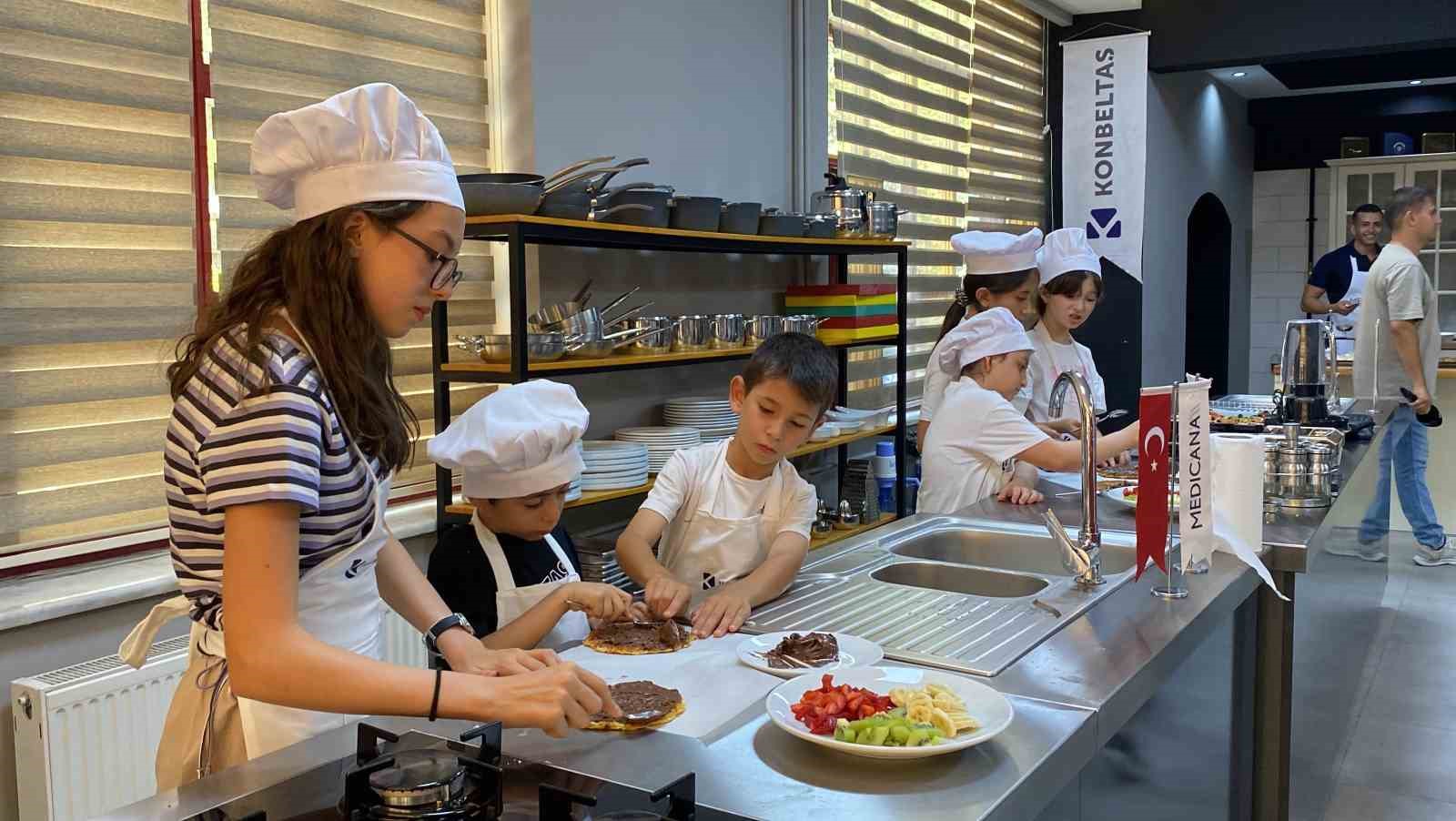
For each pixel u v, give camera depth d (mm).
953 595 1846
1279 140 9297
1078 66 5875
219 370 1132
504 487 1937
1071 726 1231
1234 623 2066
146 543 2486
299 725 1351
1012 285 3652
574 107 3270
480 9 3166
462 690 1062
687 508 2184
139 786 2215
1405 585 5324
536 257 3211
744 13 3975
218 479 1073
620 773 1073
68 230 2361
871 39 4820
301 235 1178
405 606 1549
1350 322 6965
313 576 1262
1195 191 7645
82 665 2205
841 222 3947
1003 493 2736
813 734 1154
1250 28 5918
